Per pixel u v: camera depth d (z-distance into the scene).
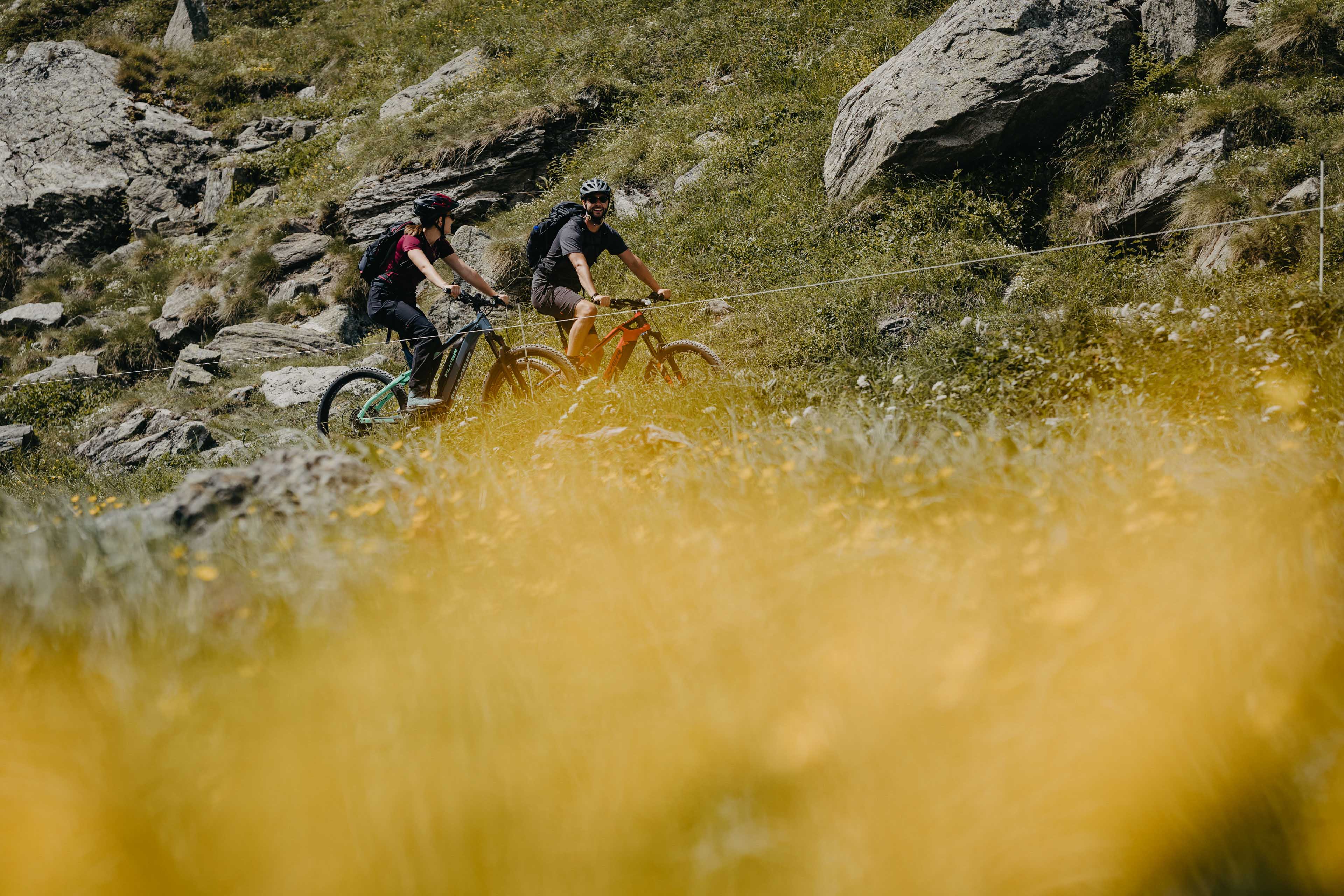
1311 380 3.56
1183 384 4.02
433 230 6.69
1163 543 1.88
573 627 1.77
